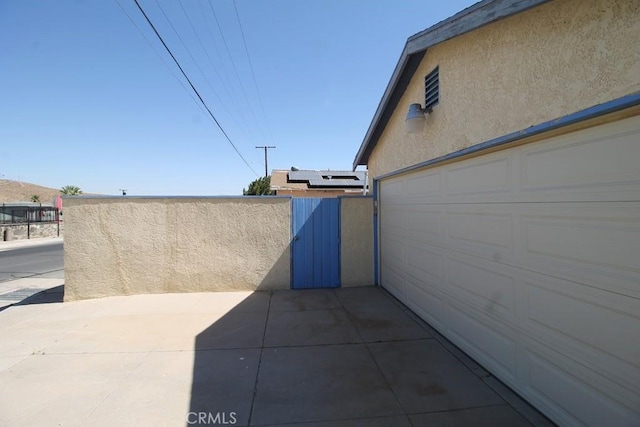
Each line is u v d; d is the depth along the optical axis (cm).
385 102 618
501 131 325
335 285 745
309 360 389
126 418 280
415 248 554
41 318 542
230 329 489
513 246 317
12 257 1500
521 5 273
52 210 3319
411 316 545
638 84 201
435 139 463
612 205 222
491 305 351
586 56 236
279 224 725
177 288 693
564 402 260
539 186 285
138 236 679
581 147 245
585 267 241
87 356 400
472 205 386
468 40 382
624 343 214
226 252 708
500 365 338
